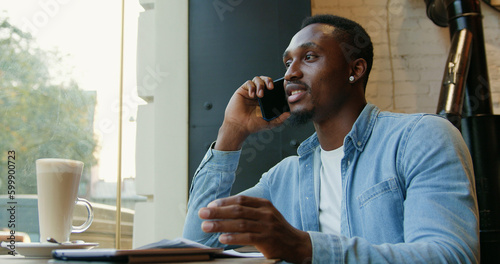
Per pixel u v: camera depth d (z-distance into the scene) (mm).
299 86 1111
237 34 1916
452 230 777
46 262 633
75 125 1931
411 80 2445
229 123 1213
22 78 1873
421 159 909
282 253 658
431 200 833
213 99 1890
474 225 805
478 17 2219
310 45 1114
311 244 684
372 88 2443
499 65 2445
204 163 1175
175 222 1859
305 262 674
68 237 868
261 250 652
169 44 1964
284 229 663
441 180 858
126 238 1949
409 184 918
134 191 1983
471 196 843
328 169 1118
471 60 2156
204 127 1881
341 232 1005
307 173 1145
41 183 851
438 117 980
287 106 1234
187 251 590
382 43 2479
